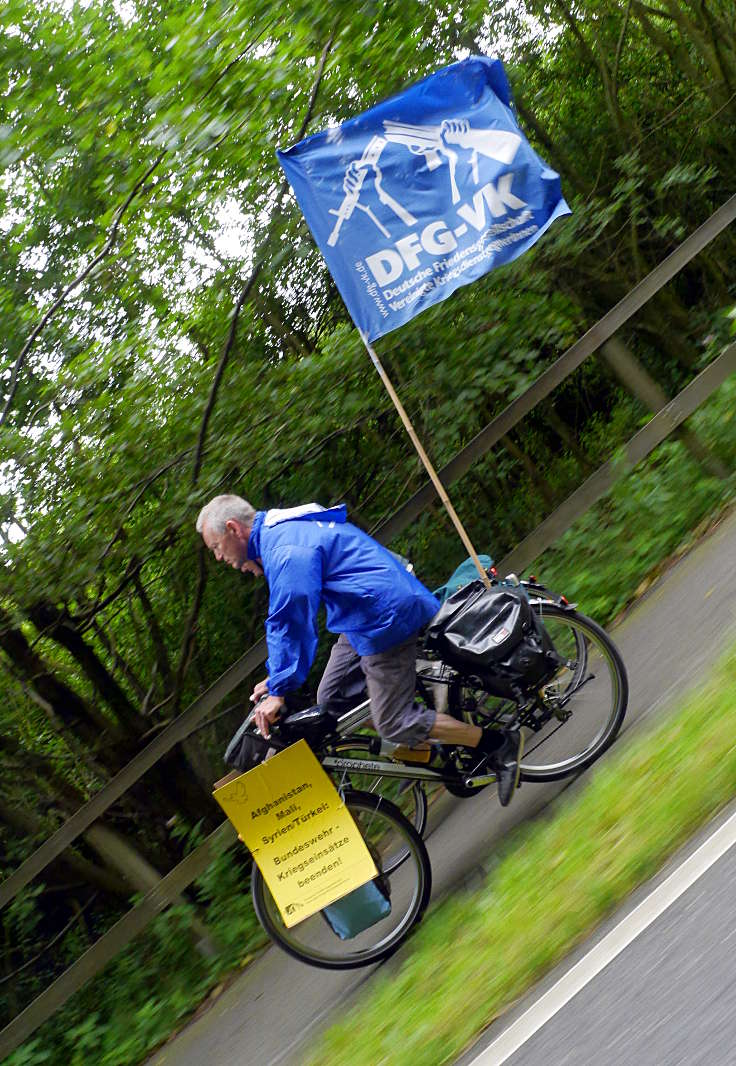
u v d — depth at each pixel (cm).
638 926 294
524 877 369
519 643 446
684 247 628
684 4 1076
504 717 458
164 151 699
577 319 854
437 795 556
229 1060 457
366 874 430
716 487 666
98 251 749
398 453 816
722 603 510
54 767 779
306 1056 386
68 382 743
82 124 712
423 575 873
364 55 758
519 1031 285
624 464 633
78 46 699
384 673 436
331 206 521
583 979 288
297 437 747
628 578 657
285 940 439
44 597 705
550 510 928
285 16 701
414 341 773
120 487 714
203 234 841
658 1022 252
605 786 382
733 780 325
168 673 801
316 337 882
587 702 461
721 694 378
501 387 768
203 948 610
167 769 788
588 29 1067
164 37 711
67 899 806
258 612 794
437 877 465
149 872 608
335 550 433
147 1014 592
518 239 506
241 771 452
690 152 1075
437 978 352
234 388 751
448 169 512
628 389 655
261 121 710
